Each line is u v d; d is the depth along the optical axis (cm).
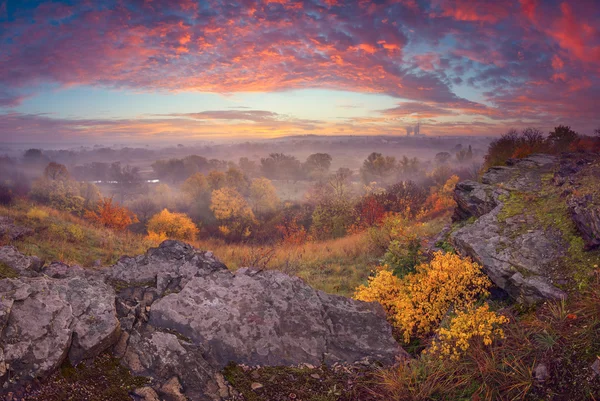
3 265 374
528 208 691
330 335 412
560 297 450
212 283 426
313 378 354
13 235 1243
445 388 352
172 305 383
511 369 360
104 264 1238
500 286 522
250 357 364
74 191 5522
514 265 525
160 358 325
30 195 5081
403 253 677
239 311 399
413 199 2419
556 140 1598
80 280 362
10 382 255
